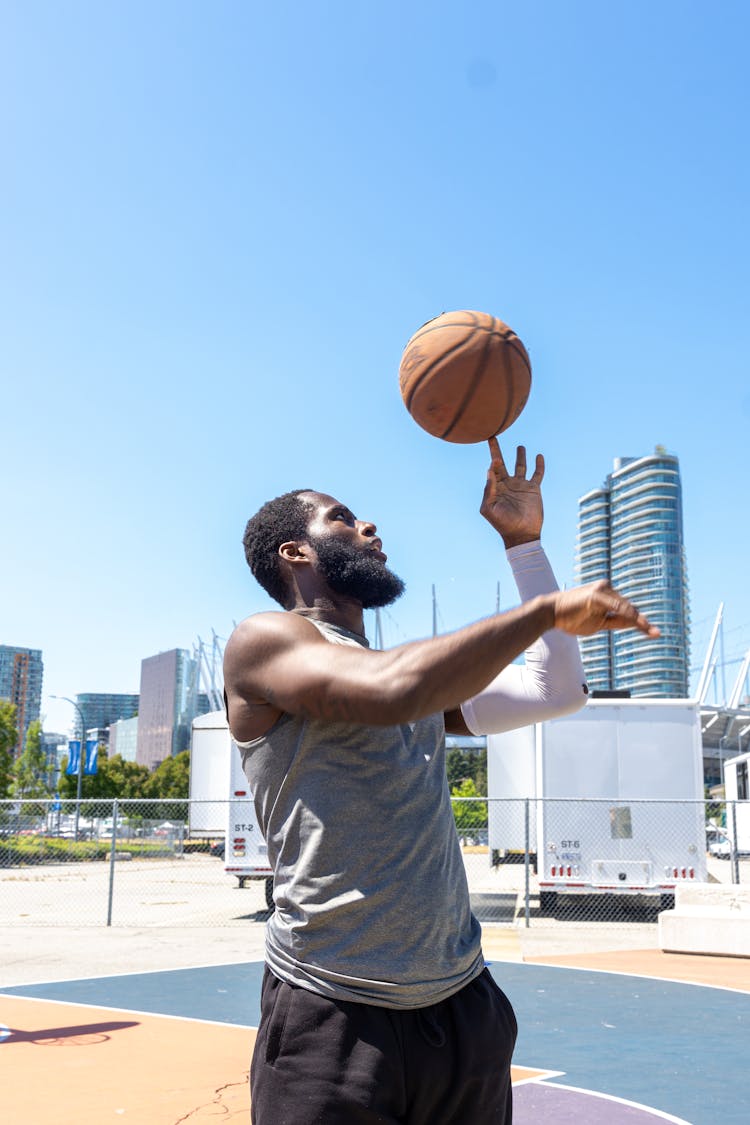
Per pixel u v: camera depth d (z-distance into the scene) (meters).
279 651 2.08
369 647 2.42
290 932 2.13
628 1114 5.79
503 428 3.12
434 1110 2.08
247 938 14.32
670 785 16.47
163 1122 5.59
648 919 16.75
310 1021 2.04
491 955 12.68
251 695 2.17
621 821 16.38
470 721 2.63
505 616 1.77
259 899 21.52
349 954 2.06
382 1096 1.98
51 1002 9.34
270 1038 2.10
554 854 16.38
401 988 2.04
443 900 2.15
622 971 11.36
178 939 14.23
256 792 2.27
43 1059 7.10
